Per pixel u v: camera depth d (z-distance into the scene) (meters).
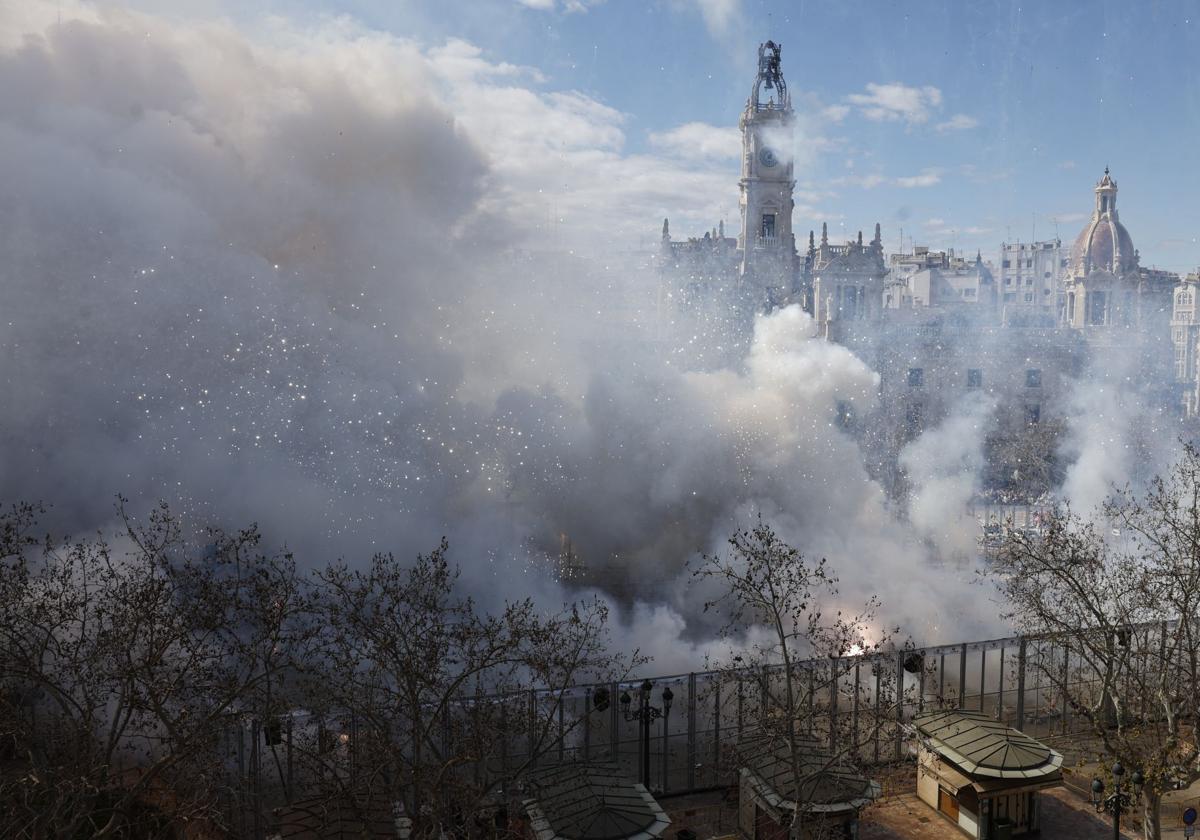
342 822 35.38
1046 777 41.88
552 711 39.00
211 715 32.28
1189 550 51.25
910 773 48.56
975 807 42.50
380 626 36.75
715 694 48.66
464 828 35.06
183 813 32.97
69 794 30.34
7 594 34.69
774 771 40.56
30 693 35.81
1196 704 40.41
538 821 38.34
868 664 54.38
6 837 29.39
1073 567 56.00
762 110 141.75
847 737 41.81
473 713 38.41
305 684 40.75
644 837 37.25
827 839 38.06
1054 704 51.81
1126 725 48.03
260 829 38.25
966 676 57.38
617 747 47.09
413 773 33.78
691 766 46.84
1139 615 54.81
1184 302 185.50
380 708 37.91
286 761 42.41
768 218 142.88
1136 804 44.59
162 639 34.00
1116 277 187.62
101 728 41.06
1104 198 191.75
